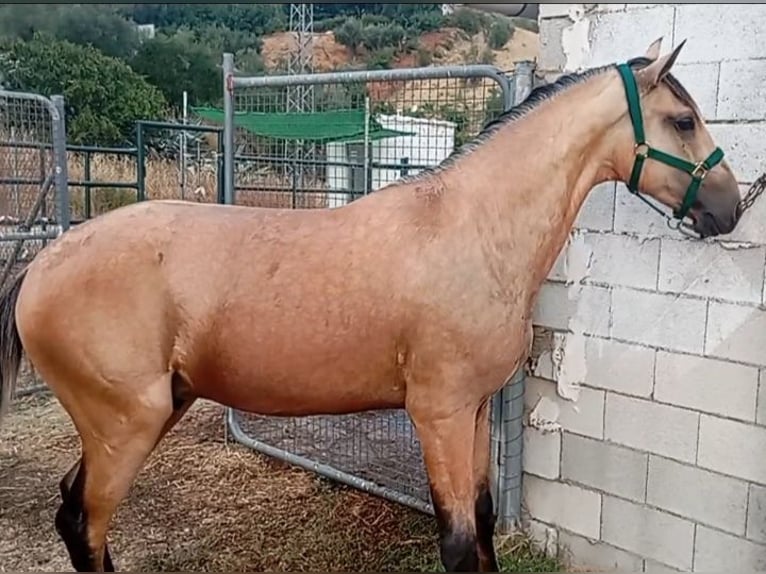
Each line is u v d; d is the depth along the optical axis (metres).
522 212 1.98
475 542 2.01
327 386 1.97
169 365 1.95
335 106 4.81
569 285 2.53
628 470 2.47
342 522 2.92
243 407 2.08
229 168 3.49
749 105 2.10
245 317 1.90
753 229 2.11
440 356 1.90
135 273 1.89
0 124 4.25
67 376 1.94
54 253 1.95
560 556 2.67
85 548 2.02
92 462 2.01
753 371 2.15
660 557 2.42
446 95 3.15
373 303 1.88
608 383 2.48
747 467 2.19
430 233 1.90
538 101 2.06
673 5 2.21
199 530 2.85
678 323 2.29
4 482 3.22
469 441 1.99
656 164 2.00
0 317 2.01
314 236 1.92
